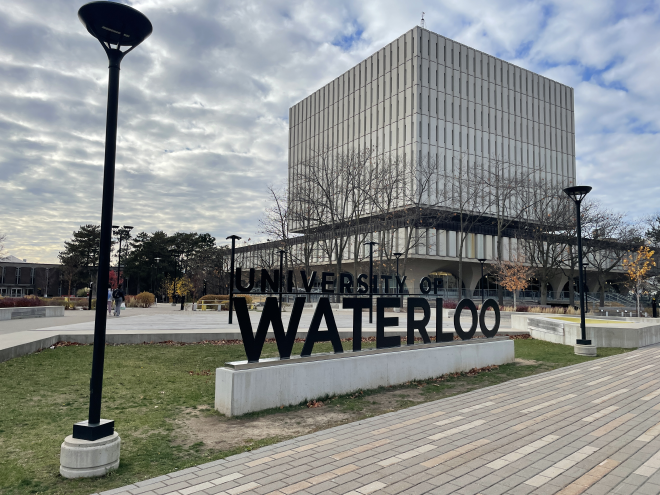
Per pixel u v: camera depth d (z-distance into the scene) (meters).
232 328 17.47
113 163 4.96
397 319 9.84
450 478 4.56
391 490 4.26
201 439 5.79
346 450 5.39
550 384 9.48
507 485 4.40
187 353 12.60
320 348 13.94
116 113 5.05
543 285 43.28
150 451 5.30
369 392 8.67
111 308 30.08
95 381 4.78
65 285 84.44
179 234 79.94
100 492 4.17
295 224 60.47
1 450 5.24
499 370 11.34
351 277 9.04
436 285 10.93
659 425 6.47
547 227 43.41
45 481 4.42
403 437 5.91
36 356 11.31
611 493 4.25
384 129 56.84
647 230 50.56
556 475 4.66
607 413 7.15
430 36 54.81
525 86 63.44
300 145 72.00
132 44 5.20
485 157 58.00
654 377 10.23
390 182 45.06
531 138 63.16
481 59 59.38
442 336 10.89
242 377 6.93
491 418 6.85
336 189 51.22
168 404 7.44
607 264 59.25
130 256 75.44
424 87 53.53
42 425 6.19
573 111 68.50
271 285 7.65
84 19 4.87
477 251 57.53
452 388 9.20
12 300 28.25
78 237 76.06
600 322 19.22
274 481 4.45
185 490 4.21
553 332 17.77
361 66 61.16
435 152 53.62
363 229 48.34
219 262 68.50
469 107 57.41
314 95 69.62
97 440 4.63
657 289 41.44
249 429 6.24
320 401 7.84
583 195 15.02
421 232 52.53
